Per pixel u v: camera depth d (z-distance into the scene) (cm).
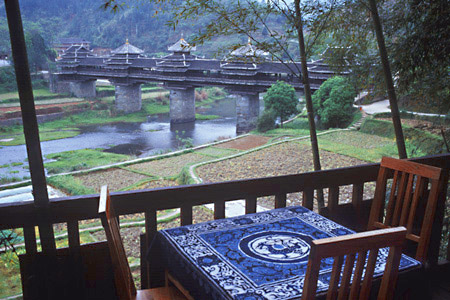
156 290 208
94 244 209
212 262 172
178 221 1061
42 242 199
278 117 3003
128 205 212
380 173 250
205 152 2141
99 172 1845
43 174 194
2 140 3547
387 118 2309
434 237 279
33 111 188
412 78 470
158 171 1811
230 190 233
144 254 223
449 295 256
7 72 5088
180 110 4269
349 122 2586
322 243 125
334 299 135
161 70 4194
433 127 669
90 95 5691
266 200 1207
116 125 4262
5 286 582
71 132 3816
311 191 258
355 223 277
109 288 214
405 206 233
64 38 7731
